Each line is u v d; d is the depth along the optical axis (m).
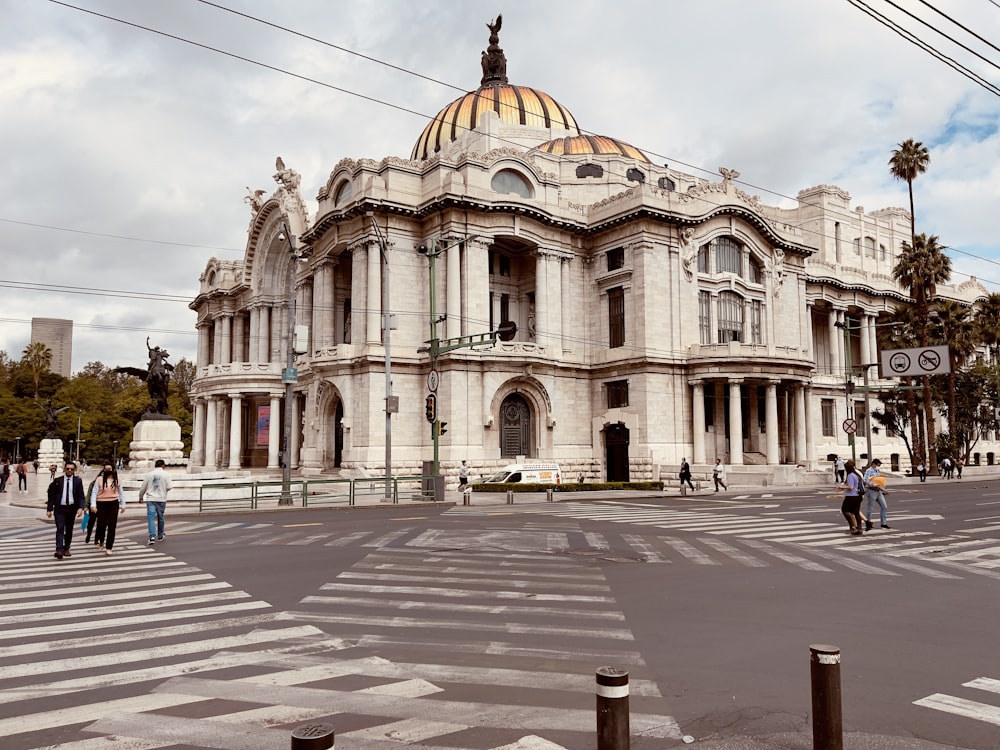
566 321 53.59
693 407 51.78
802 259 63.66
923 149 59.12
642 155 69.88
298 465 64.12
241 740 6.68
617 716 5.09
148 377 49.28
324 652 9.48
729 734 6.77
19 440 106.25
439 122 72.38
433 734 6.79
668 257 52.56
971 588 13.71
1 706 7.58
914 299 59.50
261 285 68.56
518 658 9.19
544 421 50.94
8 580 14.63
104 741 6.68
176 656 9.32
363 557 17.52
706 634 10.30
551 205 52.97
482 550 18.67
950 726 6.97
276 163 63.78
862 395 69.44
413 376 48.53
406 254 49.44
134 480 45.03
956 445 61.75
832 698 5.68
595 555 17.80
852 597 12.81
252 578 14.73
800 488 47.03
